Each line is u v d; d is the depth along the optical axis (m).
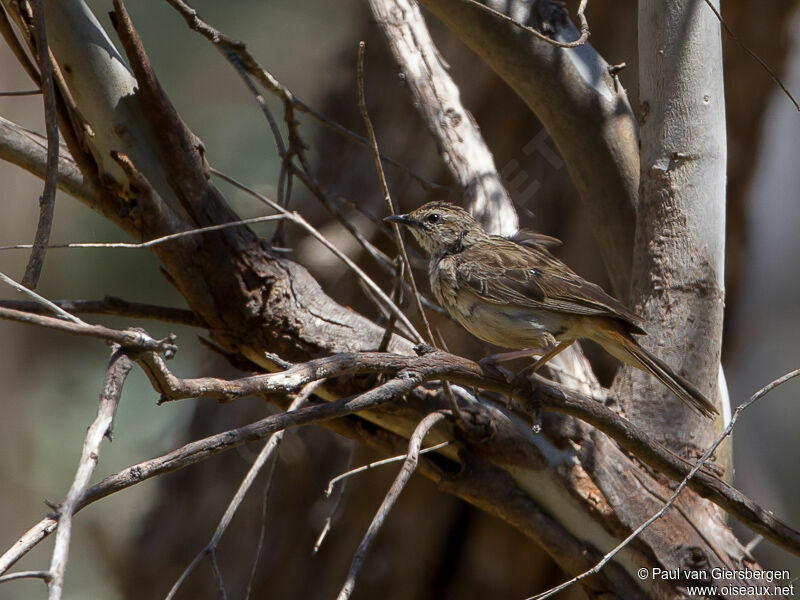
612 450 9.02
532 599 6.70
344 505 13.44
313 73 21.20
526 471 8.88
